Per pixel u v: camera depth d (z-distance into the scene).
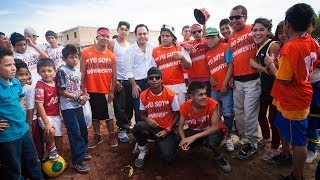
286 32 3.21
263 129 4.52
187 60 4.50
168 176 3.96
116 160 4.43
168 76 4.60
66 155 4.66
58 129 4.10
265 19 3.83
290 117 3.23
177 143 4.19
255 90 4.09
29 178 3.55
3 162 3.14
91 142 4.99
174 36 4.64
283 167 4.00
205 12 5.03
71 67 4.15
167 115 4.29
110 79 4.80
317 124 3.71
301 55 3.00
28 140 3.36
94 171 4.14
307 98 3.15
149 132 4.20
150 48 5.05
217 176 3.90
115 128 5.92
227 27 5.31
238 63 4.15
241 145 4.59
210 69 4.65
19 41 4.97
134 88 4.85
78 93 4.11
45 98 3.92
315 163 4.02
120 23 5.47
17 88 3.30
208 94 4.95
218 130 3.99
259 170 3.97
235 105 4.39
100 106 4.71
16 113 3.16
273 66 3.45
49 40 6.50
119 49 5.37
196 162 4.28
